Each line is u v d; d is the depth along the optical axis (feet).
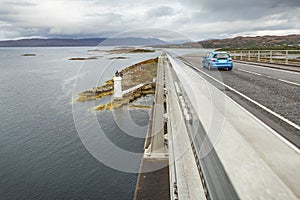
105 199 12.89
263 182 1.99
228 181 2.08
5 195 13.78
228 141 3.02
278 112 13.37
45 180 14.82
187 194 4.02
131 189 13.39
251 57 75.77
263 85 24.22
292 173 3.44
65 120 23.77
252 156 2.52
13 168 16.38
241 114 6.27
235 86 23.29
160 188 6.27
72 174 14.87
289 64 48.55
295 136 9.10
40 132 21.93
